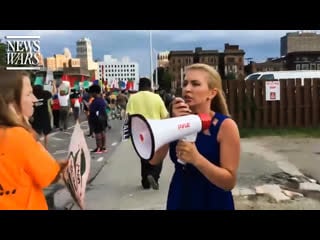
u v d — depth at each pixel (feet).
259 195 20.89
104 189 22.97
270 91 50.37
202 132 7.48
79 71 195.21
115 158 33.78
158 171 22.66
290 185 23.41
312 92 51.13
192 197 7.66
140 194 21.74
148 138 6.51
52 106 59.82
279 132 48.19
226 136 7.41
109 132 56.95
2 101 6.81
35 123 36.27
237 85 50.47
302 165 29.17
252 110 50.62
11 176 6.63
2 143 6.61
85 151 8.80
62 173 7.47
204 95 7.76
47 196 18.52
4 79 6.99
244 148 37.70
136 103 22.86
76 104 71.26
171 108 7.73
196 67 7.86
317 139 42.88
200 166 7.09
